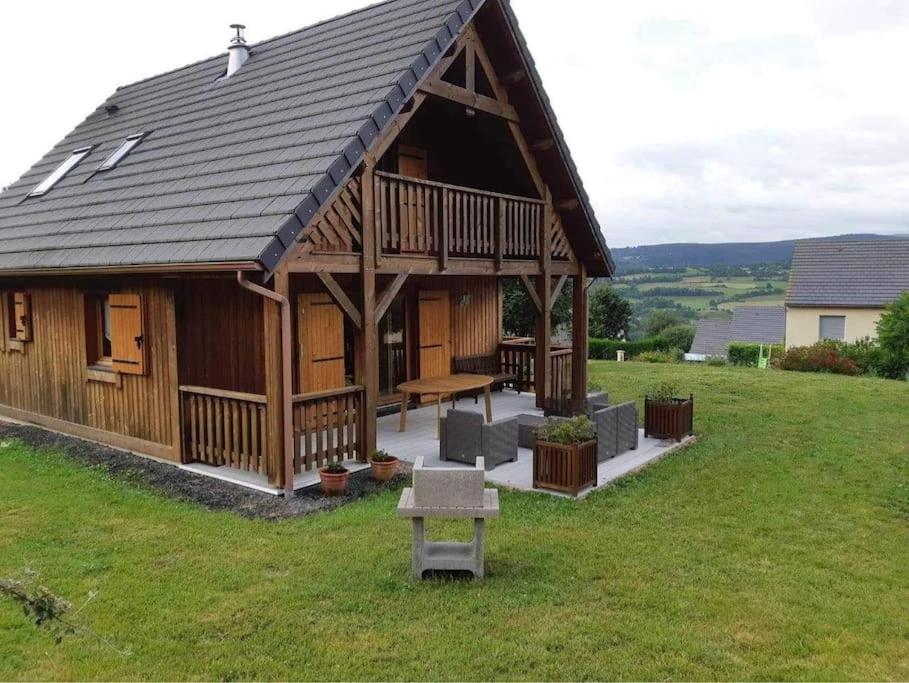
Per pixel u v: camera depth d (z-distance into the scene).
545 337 11.53
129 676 3.91
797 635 4.43
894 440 10.15
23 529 6.22
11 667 4.00
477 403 12.95
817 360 19.38
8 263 10.09
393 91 7.67
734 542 6.05
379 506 6.86
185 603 4.77
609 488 7.66
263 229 6.68
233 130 9.37
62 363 10.25
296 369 9.98
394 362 12.25
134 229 8.44
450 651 4.17
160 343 8.48
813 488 7.71
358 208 7.82
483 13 9.38
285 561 5.50
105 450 9.16
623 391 15.09
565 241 11.95
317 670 3.98
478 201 9.77
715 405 13.06
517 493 7.47
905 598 5.00
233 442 7.82
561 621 4.57
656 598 4.91
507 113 10.21
